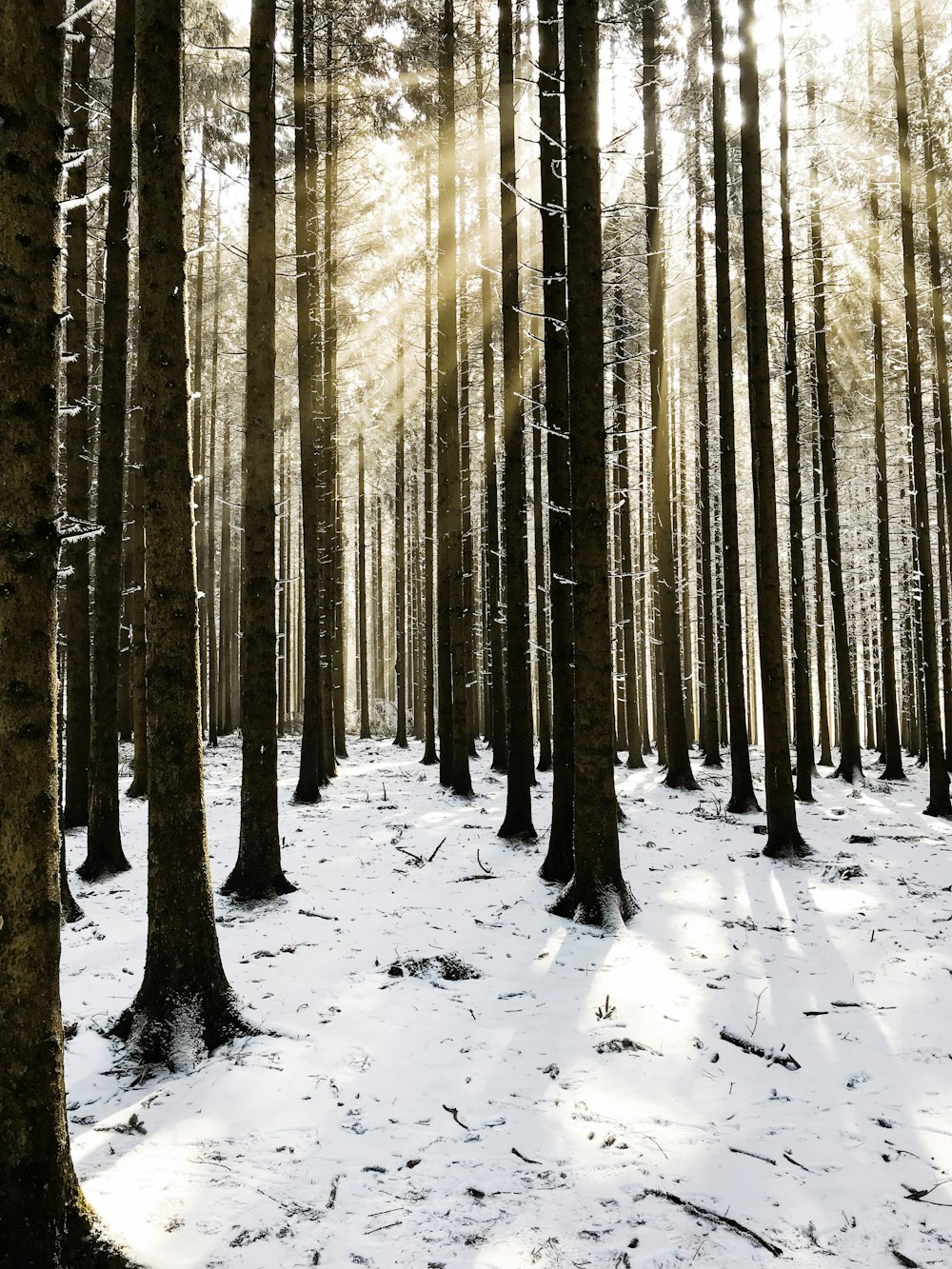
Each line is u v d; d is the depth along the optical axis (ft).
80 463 35.14
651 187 48.65
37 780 9.23
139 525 56.29
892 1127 12.94
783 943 22.13
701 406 61.21
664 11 46.26
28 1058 9.14
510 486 34.94
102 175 38.68
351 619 141.08
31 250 9.39
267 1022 16.37
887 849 34.19
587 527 24.30
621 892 24.18
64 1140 9.55
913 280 46.11
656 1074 14.75
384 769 61.67
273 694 26.55
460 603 46.16
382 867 29.78
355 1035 15.96
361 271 59.52
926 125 48.24
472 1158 11.98
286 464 96.27
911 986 18.75
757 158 33.12
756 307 33.32
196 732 16.61
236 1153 11.94
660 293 49.62
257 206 26.96
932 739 43.45
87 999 17.51
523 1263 9.73
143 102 16.53
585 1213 10.75
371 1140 12.42
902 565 83.66
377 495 105.70
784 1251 10.04
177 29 16.85
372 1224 10.42
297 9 41.06
